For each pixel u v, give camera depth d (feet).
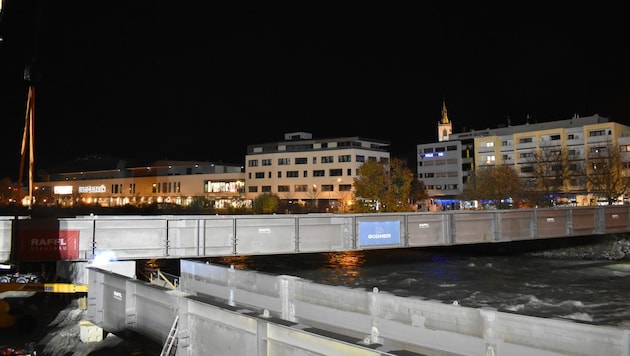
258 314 19.04
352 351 14.17
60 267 65.77
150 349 27.09
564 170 237.45
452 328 23.40
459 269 136.98
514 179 222.89
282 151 339.16
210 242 76.38
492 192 223.30
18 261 64.28
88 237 67.87
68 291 55.11
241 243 78.84
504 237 107.55
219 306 20.81
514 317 20.85
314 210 296.51
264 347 17.71
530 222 112.37
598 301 90.53
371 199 192.95
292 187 331.16
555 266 139.13
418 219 96.63
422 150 359.66
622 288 103.91
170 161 444.55
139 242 71.05
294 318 32.42
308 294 31.60
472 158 333.83
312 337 15.60
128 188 424.05
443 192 345.51
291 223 83.51
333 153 319.88
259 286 34.96
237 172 387.55
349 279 120.78
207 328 21.62
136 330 29.09
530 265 142.51
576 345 18.71
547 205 204.54
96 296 35.50
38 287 54.95
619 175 217.15
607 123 268.82
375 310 27.55
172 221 73.77
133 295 29.91
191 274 44.11
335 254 176.76
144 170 430.20
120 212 329.72
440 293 100.53
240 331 19.30
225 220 77.87
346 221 88.22
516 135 306.35
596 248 153.28
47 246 65.46
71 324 44.55
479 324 22.24
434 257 167.63
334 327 29.78
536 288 105.19
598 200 237.04
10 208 288.92
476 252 177.06
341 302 29.45
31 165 92.89
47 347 37.88
